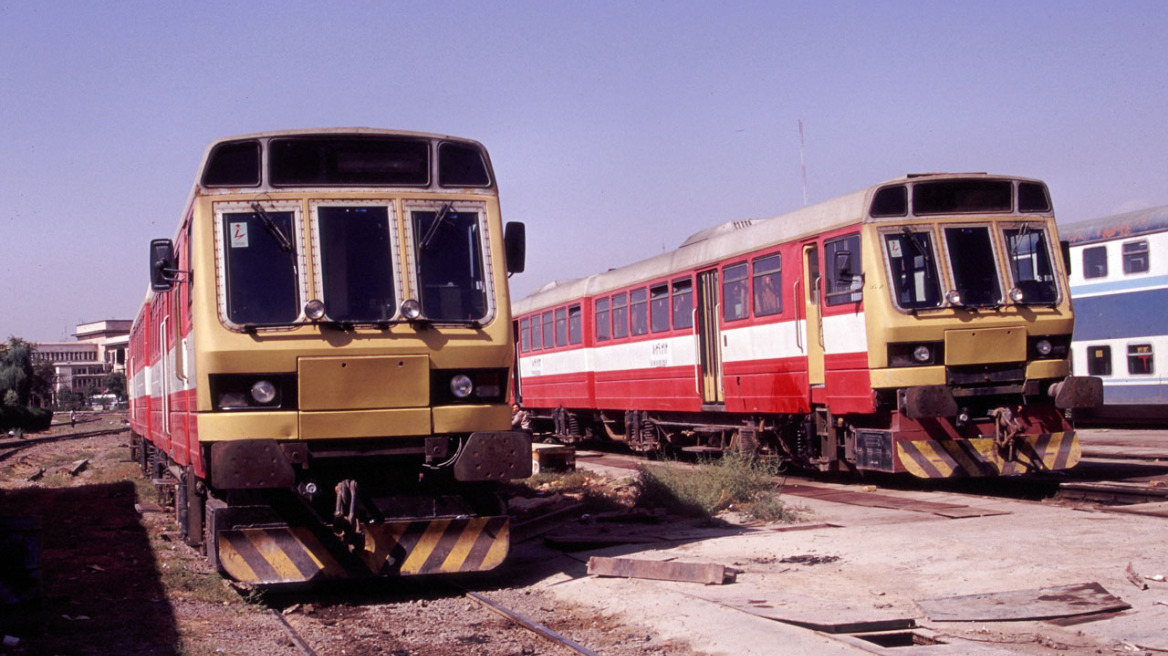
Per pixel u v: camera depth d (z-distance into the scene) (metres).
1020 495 13.28
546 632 7.12
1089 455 17.69
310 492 8.51
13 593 7.99
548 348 27.09
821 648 6.23
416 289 8.79
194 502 10.86
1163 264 22.48
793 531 10.62
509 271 9.29
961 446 12.84
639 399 21.12
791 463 17.03
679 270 19.06
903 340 12.80
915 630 6.69
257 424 8.35
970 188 13.41
